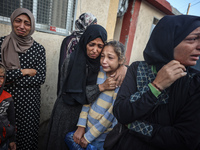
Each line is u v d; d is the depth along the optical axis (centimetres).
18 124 149
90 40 107
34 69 150
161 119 62
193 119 52
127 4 373
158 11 493
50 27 220
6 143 121
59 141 121
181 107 57
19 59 144
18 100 144
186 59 56
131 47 436
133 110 61
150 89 59
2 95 119
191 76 58
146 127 63
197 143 51
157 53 62
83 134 110
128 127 68
